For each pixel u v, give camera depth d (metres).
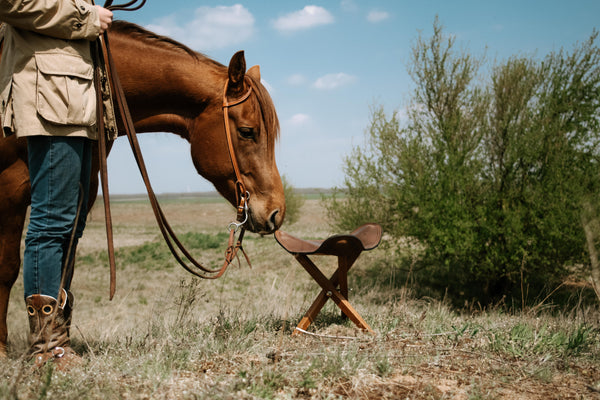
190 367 2.18
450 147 8.57
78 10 2.05
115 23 2.71
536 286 9.55
